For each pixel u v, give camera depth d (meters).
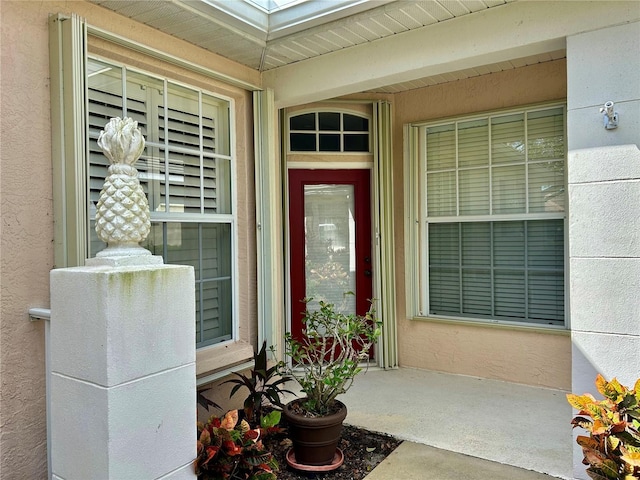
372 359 4.54
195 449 1.94
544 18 2.54
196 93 3.29
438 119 4.29
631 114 2.28
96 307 1.66
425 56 2.97
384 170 4.42
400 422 3.24
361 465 2.67
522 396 3.69
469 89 4.15
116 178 1.94
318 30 2.99
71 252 2.26
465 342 4.23
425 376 4.25
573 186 2.42
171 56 2.90
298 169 4.40
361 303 4.54
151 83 2.99
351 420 3.28
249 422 2.88
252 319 3.61
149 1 2.52
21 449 2.16
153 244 2.96
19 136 2.19
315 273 4.51
